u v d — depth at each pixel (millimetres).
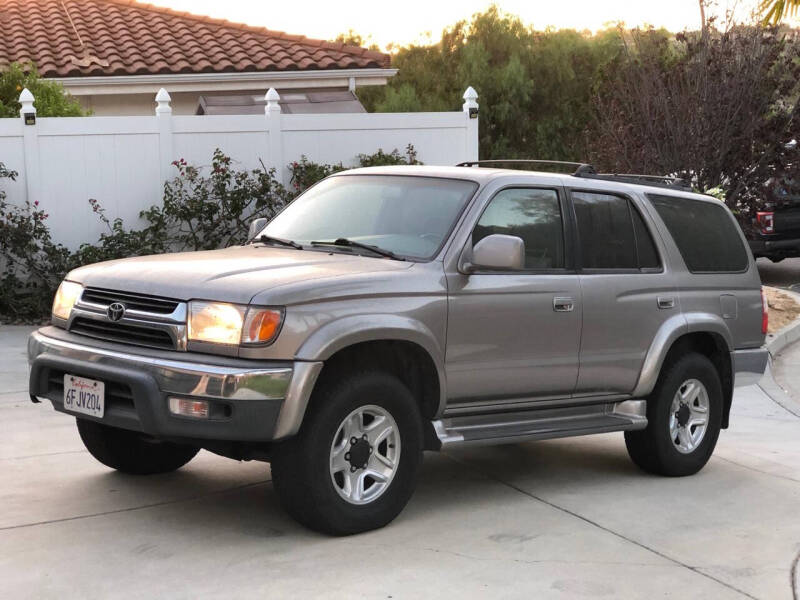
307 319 5379
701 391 7496
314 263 5918
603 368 6848
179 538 5582
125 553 5332
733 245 7938
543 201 6711
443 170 6742
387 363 5973
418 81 41438
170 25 22297
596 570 5344
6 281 13344
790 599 5059
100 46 20750
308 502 5504
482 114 39031
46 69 19219
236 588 4906
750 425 9547
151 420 5301
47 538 5520
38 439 7629
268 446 5586
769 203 17203
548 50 39719
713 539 5957
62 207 13781
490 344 6203
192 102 20547
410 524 5980
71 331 5906
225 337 5320
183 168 14078
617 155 16844
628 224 7168
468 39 41000
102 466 6977
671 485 7168
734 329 7719
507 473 7309
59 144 13711
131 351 5480
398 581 5059
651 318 7086
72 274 6180
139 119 13922
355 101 20375
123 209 14000
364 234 6434
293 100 20000
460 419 6312
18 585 4871
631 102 16828
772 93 15891
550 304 6477
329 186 7070
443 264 6051
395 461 5816
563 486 7004
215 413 5223
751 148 15969
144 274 5730
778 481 7375
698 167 15930
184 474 6867
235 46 21359
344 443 5629
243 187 14219
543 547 5672
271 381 5230
